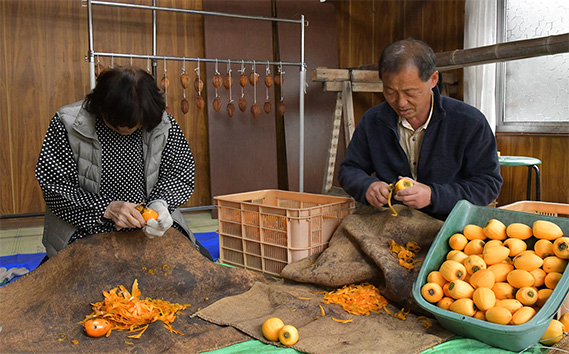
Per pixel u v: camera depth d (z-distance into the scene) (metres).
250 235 2.46
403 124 2.12
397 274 1.78
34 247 3.53
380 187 2.02
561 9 3.99
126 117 1.72
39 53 4.34
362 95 5.66
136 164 2.09
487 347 1.51
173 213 2.22
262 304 1.88
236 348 1.56
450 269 1.60
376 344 1.52
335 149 4.57
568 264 1.48
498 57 3.57
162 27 4.73
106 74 1.76
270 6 5.04
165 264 2.00
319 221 2.31
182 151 2.21
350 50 5.60
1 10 4.20
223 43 4.82
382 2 5.52
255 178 4.99
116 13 4.56
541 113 4.18
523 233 1.65
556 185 4.02
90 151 1.98
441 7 4.93
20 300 1.81
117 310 1.70
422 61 1.81
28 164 4.39
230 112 4.45
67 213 1.95
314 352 1.47
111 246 1.93
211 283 2.02
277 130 5.24
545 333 1.54
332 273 1.94
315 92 5.22
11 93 4.29
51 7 4.34
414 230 1.97
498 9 4.41
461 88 4.79
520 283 1.51
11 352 1.52
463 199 1.94
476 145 2.04
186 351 1.52
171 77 4.79
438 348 1.50
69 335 1.63
